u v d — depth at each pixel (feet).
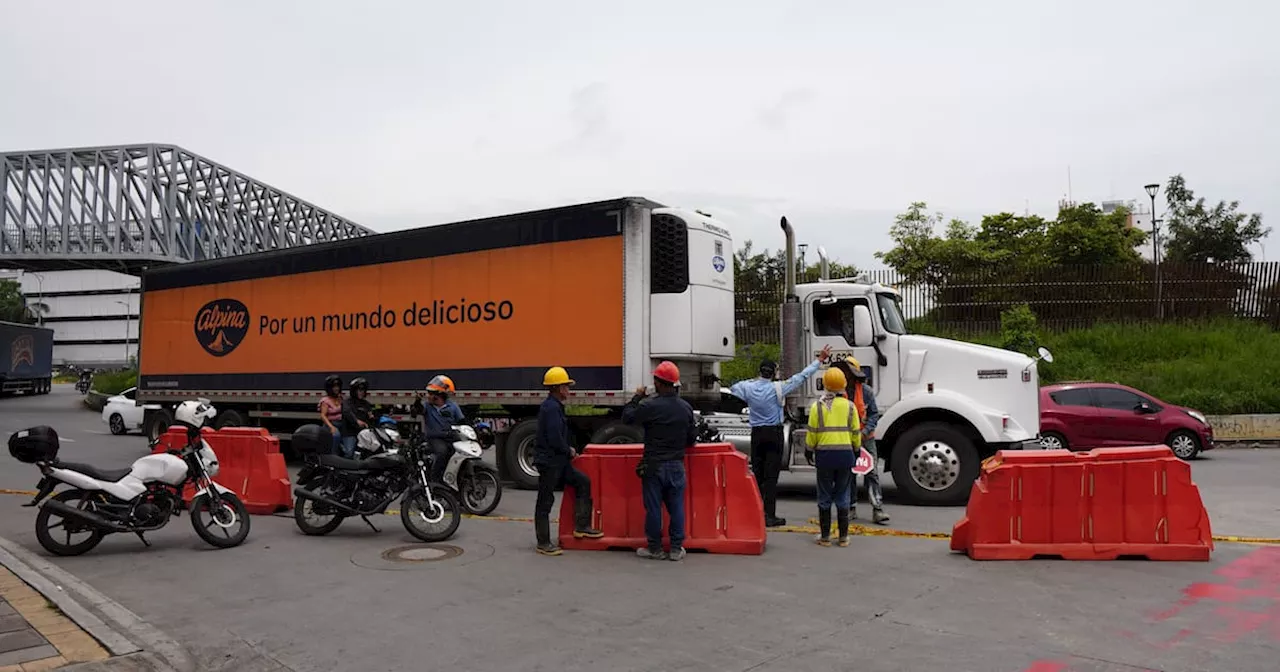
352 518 33.32
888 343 36.60
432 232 45.06
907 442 35.24
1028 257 109.40
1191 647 16.35
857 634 17.61
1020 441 34.37
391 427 32.01
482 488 33.94
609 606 20.17
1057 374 72.13
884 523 30.78
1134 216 205.05
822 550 26.18
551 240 40.88
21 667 15.64
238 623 19.27
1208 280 80.38
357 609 20.25
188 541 29.07
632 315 38.32
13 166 136.46
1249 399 65.92
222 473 36.70
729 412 42.88
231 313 55.21
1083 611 18.98
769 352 74.59
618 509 27.07
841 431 26.50
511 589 21.93
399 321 46.06
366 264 47.85
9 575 22.84
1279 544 25.86
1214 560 23.77
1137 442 51.75
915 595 20.63
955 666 15.51
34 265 138.41
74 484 26.58
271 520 33.58
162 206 132.98
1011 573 22.74
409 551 26.91
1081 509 24.32
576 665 16.03
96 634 17.66
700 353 38.99
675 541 25.11
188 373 57.72
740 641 17.30
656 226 39.19
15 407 125.08
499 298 42.32
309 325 50.49
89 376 169.37
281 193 164.14
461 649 17.13
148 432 60.39
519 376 41.29
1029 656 15.99
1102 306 80.89
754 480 26.27
